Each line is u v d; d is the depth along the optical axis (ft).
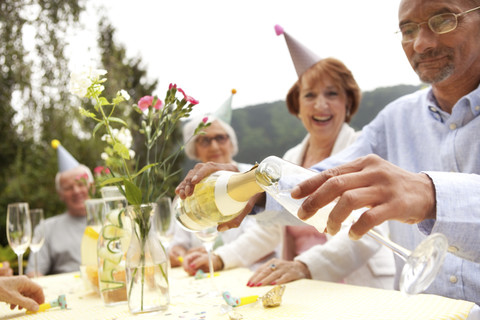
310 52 8.86
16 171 21.13
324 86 8.69
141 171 4.09
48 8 21.61
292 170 3.21
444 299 3.55
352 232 2.56
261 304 3.85
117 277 4.51
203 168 3.87
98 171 6.54
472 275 4.44
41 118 21.47
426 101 5.29
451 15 4.39
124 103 18.25
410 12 4.60
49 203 21.50
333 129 8.80
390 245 2.68
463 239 2.99
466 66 4.62
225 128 11.19
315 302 3.86
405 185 2.71
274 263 5.26
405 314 3.21
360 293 4.07
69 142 21.42
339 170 2.74
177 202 4.10
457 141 4.82
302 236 8.18
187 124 11.73
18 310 4.56
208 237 5.09
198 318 3.60
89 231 5.33
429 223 3.11
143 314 3.90
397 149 5.64
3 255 16.24
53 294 5.50
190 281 5.61
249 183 3.43
